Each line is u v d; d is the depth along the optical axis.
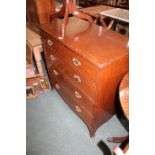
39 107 1.76
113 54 0.95
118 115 1.58
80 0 2.41
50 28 1.30
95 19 1.69
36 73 1.98
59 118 1.63
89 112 1.23
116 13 1.61
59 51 1.22
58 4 1.83
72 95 1.40
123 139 1.27
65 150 1.35
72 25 1.34
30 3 1.69
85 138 1.43
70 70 1.20
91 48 1.01
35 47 1.66
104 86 1.01
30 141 1.43
